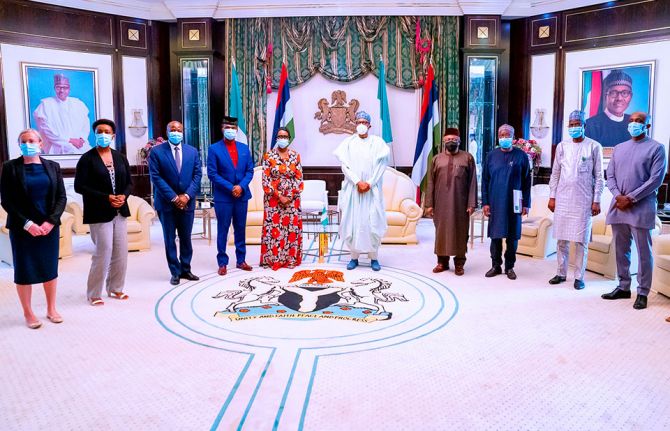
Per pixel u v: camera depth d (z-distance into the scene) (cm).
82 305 460
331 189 1000
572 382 310
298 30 962
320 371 325
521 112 970
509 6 930
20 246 390
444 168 559
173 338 381
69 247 652
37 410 279
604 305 458
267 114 990
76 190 445
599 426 262
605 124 866
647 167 443
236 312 437
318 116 988
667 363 335
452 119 952
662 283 480
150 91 991
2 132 838
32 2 855
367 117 575
